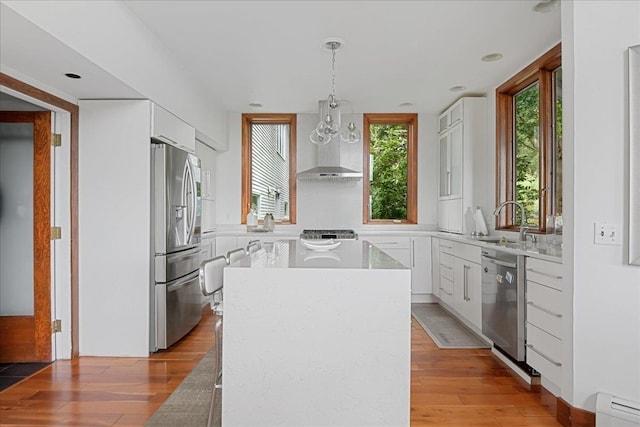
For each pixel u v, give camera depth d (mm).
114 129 3377
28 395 2676
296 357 1973
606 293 2199
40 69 2652
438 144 5820
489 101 4766
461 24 3098
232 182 5820
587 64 2230
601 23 2207
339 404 1972
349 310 1969
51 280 3293
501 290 3230
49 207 3273
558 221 3240
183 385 2826
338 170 5449
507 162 4531
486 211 4828
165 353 3504
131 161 3385
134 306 3400
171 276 3633
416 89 4723
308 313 1971
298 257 2412
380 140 5965
